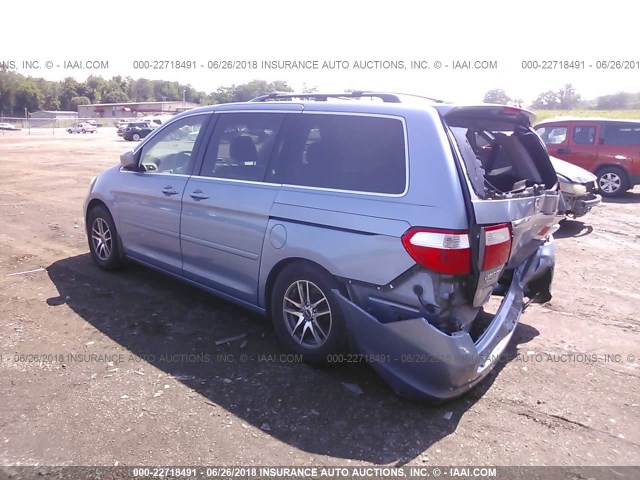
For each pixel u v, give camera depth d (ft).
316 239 11.17
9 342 12.85
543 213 12.59
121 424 9.75
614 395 11.38
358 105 11.56
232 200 13.01
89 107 280.72
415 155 10.28
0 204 31.17
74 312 14.80
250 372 11.77
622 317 15.92
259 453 9.11
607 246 24.70
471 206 9.73
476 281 9.82
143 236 16.30
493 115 12.09
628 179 39.09
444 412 10.52
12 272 18.17
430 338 9.70
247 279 13.03
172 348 12.84
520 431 10.01
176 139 15.64
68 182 41.98
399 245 9.99
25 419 9.80
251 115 13.60
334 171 11.44
